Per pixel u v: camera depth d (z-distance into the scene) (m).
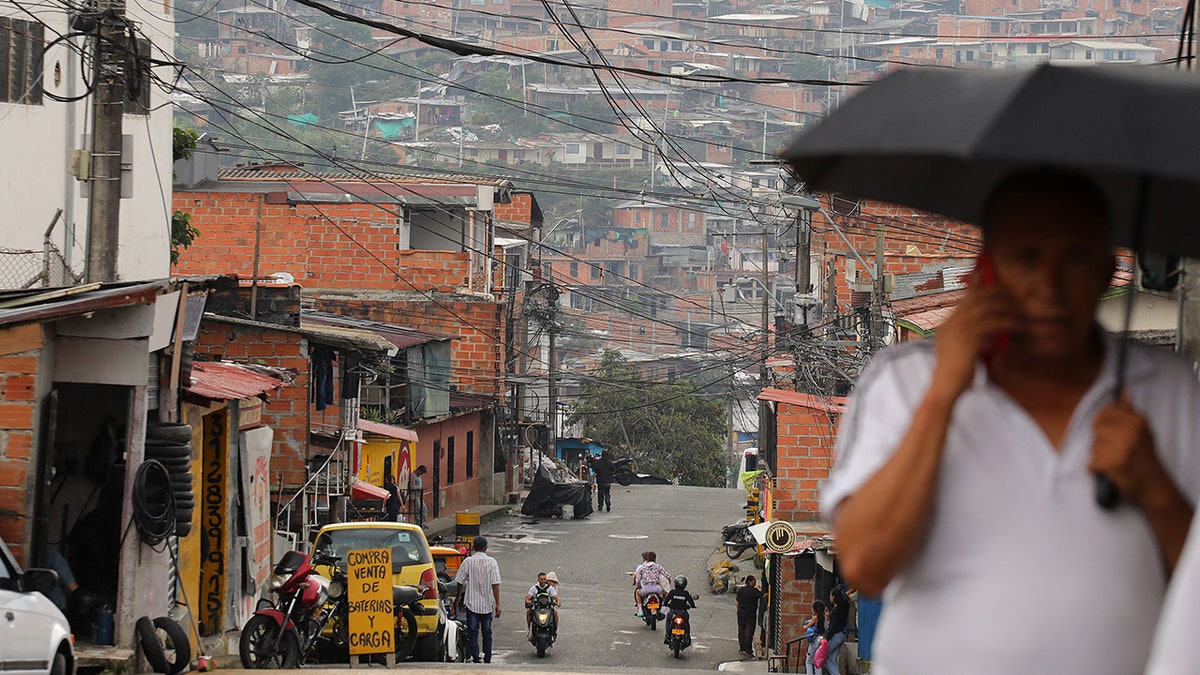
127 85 18.72
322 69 197.75
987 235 3.65
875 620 23.92
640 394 82.88
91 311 14.38
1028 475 3.48
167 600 16.52
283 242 51.28
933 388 3.45
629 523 55.41
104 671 14.63
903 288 38.81
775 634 30.25
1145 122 3.25
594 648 30.08
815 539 25.70
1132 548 3.45
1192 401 3.67
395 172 57.94
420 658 23.03
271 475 27.02
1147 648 3.42
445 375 47.94
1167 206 4.05
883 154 3.47
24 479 14.08
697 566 44.47
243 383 20.66
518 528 52.28
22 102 25.48
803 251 46.06
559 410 77.75
